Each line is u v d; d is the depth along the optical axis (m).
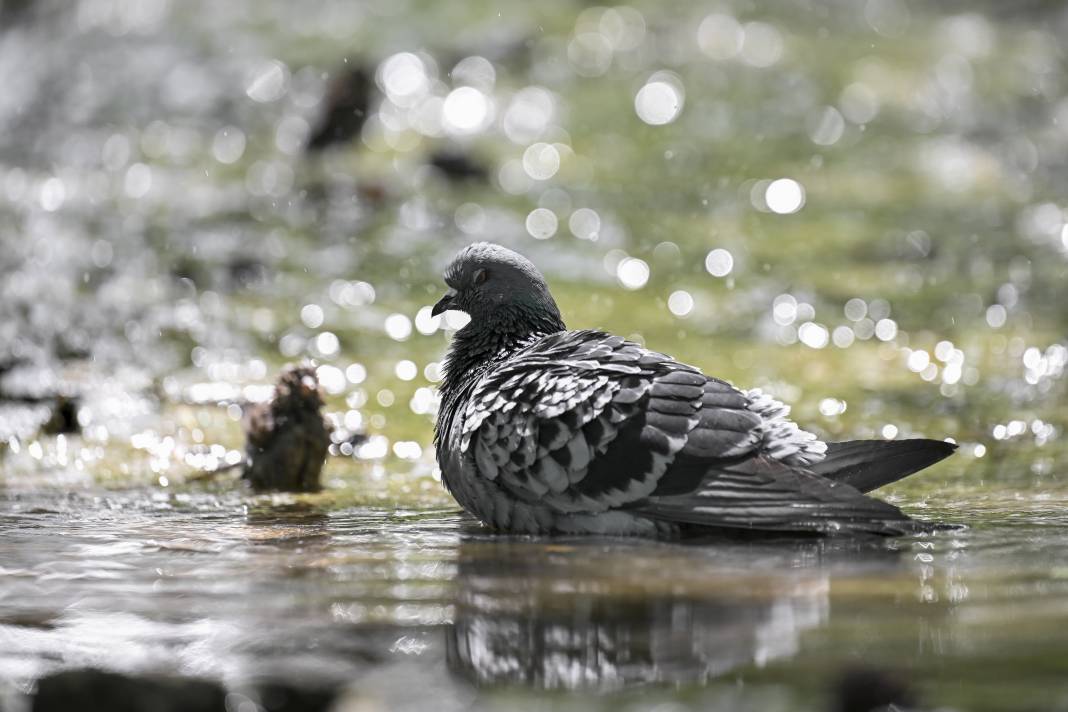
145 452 11.45
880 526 7.67
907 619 6.27
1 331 14.54
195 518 9.13
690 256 18.39
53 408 12.22
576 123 24.25
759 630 6.15
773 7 30.94
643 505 8.09
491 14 29.17
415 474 10.86
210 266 17.27
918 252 18.83
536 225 19.38
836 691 5.36
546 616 6.45
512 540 8.26
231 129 23.97
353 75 22.25
